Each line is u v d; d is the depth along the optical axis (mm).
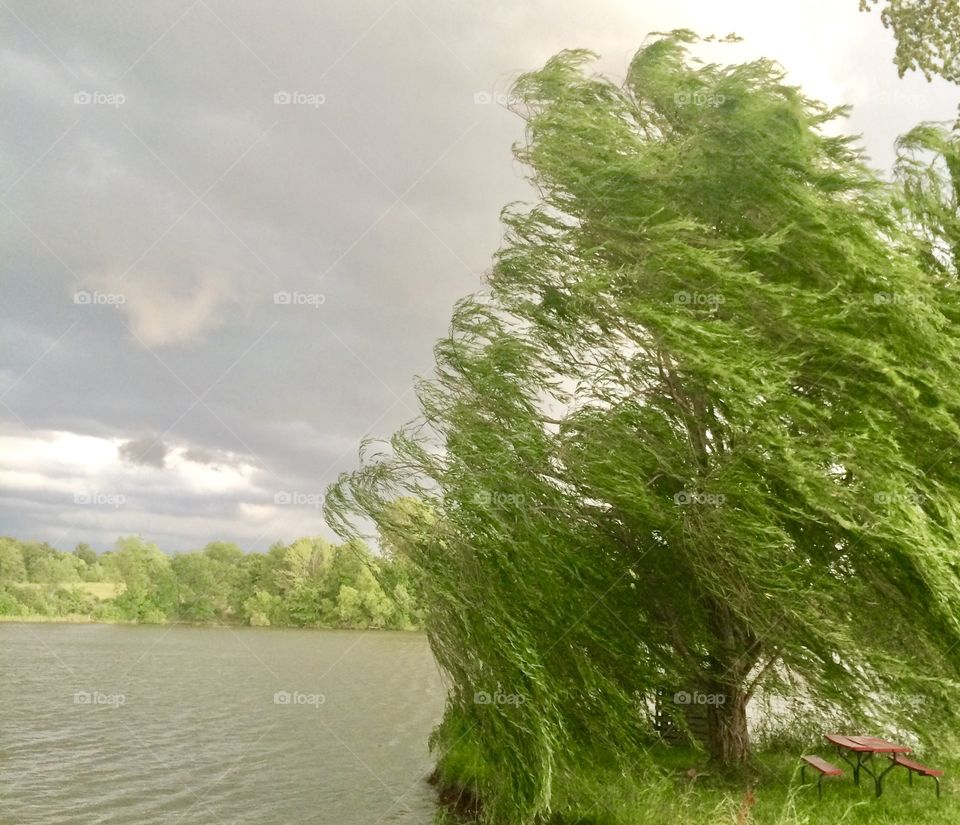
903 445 11977
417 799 15062
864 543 11469
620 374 13297
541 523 12234
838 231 12094
